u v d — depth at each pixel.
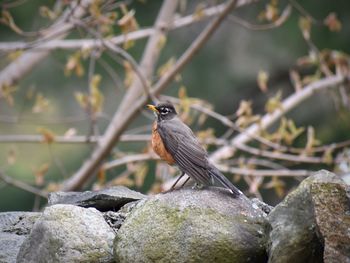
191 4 20.19
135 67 12.91
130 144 18.98
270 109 13.15
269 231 6.36
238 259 6.33
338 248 5.81
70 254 6.68
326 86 15.05
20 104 19.22
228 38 20.27
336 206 5.95
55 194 8.29
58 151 19.05
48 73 19.11
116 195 8.02
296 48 19.75
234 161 13.66
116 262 6.62
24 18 17.88
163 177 13.54
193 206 6.62
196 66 19.95
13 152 13.89
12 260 7.22
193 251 6.32
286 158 13.21
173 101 13.48
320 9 19.03
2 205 18.41
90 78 13.27
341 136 19.56
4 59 16.48
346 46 19.20
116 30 17.14
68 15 12.46
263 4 19.81
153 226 6.54
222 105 20.20
